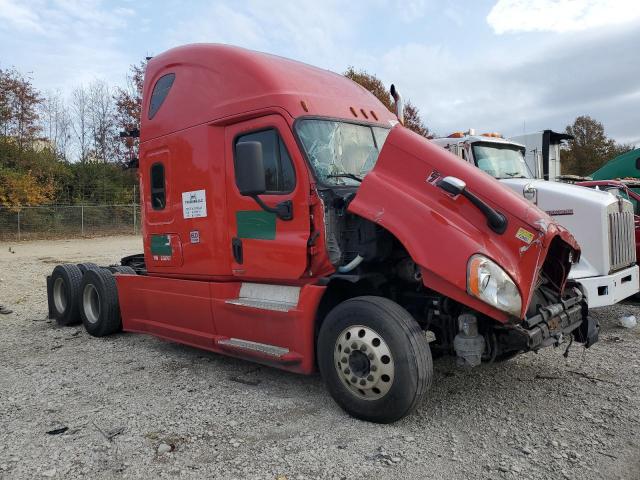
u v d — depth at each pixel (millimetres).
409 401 3986
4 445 3988
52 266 16406
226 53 5484
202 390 5105
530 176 9500
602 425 4117
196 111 5645
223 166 5414
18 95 33750
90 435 4137
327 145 4953
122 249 22266
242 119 5188
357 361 4199
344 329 4289
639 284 7734
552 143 13062
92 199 34906
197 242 5645
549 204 7301
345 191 4734
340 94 5531
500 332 4266
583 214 6973
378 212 4289
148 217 6398
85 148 37625
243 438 4031
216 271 5441
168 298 6086
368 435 4016
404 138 4473
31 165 32594
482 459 3625
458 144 9109
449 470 3490
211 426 4262
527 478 3377
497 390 4895
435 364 5645
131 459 3748
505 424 4172
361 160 5203
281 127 4863
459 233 4004
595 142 50719
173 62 6070
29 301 10516
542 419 4254
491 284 3893
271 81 5043
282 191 4891
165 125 6051
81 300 7676
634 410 4383
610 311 8070
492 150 9234
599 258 6891
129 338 7328
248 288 5352
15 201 29422
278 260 4891
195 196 5633
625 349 6070
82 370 5848
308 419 4348
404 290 4938
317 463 3617
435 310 4578
